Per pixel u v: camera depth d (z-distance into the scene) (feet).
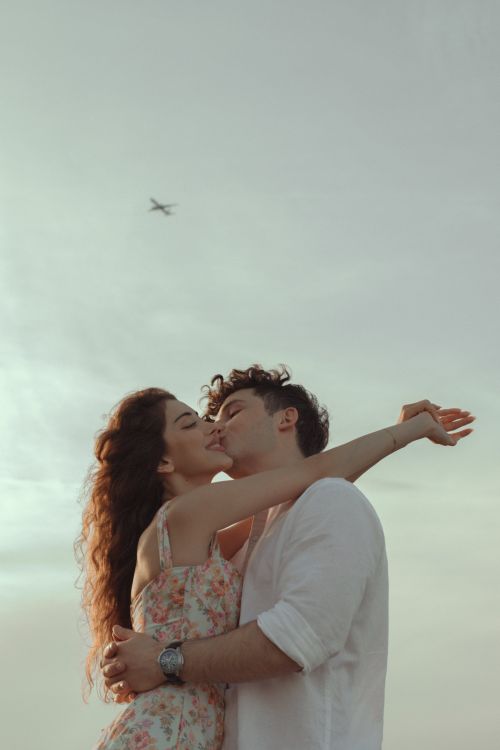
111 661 8.88
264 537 9.47
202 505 9.20
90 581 10.25
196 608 8.96
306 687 8.59
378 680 9.07
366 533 8.82
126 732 8.47
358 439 9.88
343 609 8.43
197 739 8.59
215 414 11.19
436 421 10.45
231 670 8.39
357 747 8.64
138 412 10.21
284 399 10.70
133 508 10.02
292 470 9.52
